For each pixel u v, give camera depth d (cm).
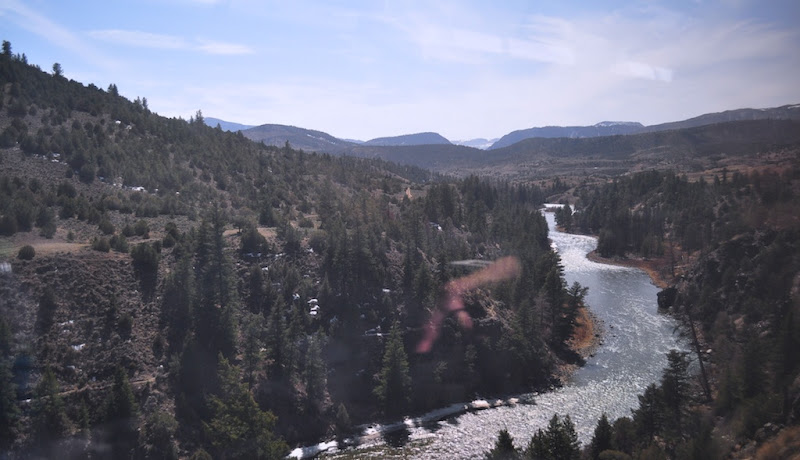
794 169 11619
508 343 7544
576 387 7169
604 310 10531
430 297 7562
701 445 4194
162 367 5694
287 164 16012
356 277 7512
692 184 17425
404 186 19225
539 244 14938
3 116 11112
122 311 6109
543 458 4128
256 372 6094
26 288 5753
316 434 5831
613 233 16200
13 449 4416
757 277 8394
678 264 13650
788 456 3628
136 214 9144
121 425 4841
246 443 4800
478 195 18638
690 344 7275
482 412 6512
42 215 7569
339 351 6712
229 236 8494
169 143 13800
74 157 10288
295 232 8531
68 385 5097
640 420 4931
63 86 14212
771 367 5247
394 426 6147
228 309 6231
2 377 4559
